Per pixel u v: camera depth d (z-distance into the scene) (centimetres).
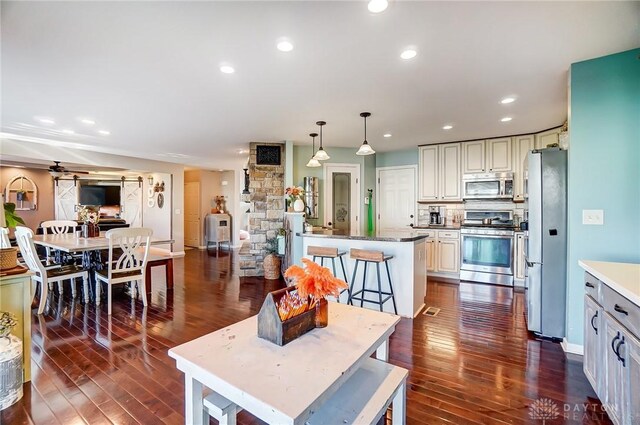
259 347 134
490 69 257
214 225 877
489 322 329
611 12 182
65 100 332
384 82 284
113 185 834
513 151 495
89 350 263
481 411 187
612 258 240
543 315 288
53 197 776
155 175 792
